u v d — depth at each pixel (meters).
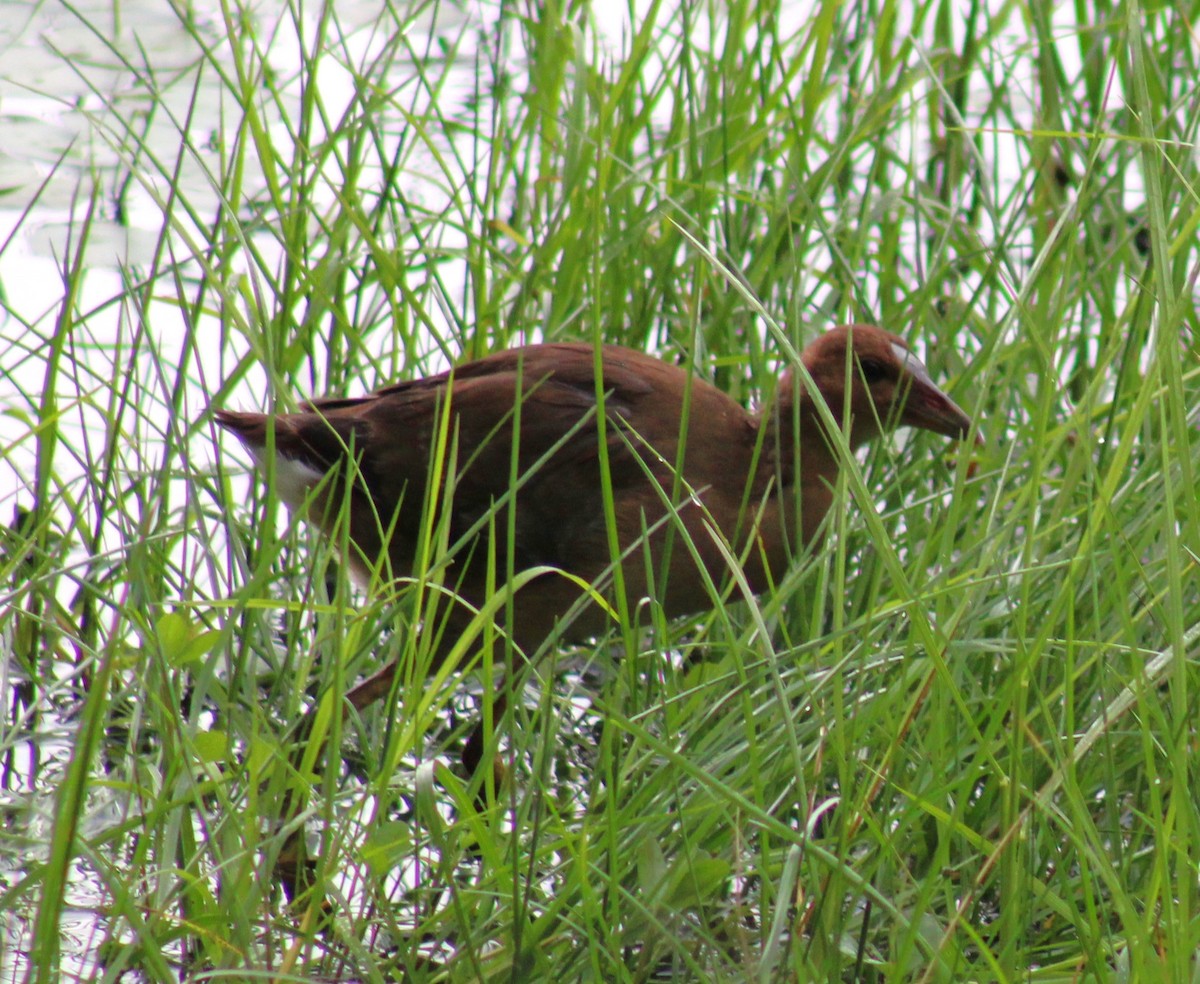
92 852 5.35
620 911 5.81
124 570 7.73
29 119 11.78
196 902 5.67
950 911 5.87
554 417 7.43
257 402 8.73
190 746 5.77
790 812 6.89
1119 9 10.75
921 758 6.30
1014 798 5.77
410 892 6.38
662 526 7.47
